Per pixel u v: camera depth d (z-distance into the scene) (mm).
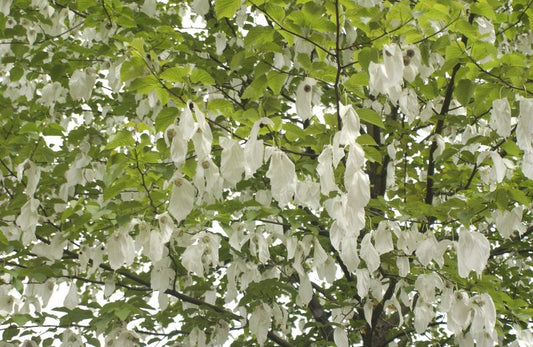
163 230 2723
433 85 3436
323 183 2246
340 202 2613
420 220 3275
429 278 3186
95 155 3662
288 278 4258
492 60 2594
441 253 3043
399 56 2311
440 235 4941
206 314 4016
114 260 2740
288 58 2977
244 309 4223
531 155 2434
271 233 3758
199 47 4719
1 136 3475
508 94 2609
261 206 3252
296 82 3352
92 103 5180
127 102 4227
